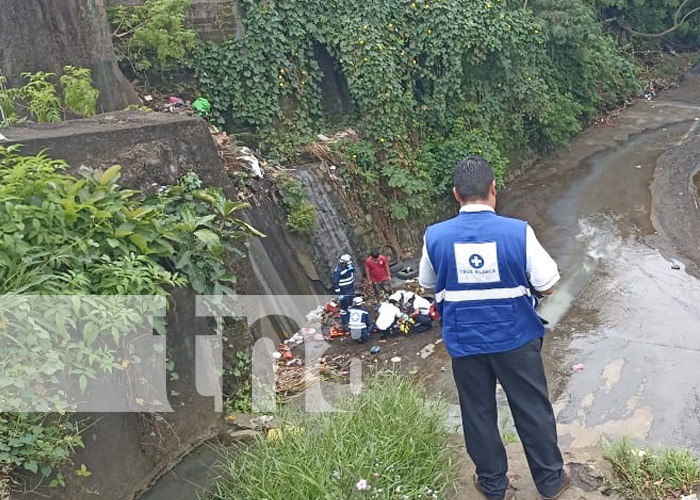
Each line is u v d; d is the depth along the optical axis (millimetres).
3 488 2807
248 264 5621
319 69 11781
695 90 21266
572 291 9070
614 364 7031
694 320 7941
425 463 3408
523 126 15258
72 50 8172
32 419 3043
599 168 15031
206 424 4441
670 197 12633
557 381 6781
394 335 8242
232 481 3562
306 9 11477
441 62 13016
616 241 10844
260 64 10828
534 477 3271
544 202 13156
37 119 7141
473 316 3021
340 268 8617
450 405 6230
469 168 3055
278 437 3641
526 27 14453
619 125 18172
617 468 3518
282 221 8953
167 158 5090
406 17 12820
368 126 11773
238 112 10703
